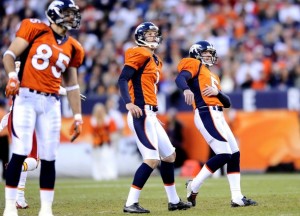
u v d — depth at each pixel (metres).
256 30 69.38
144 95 25.58
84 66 66.44
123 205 28.34
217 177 49.00
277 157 53.50
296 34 68.69
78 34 70.25
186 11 71.38
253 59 63.47
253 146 53.56
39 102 22.30
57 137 22.67
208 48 27.41
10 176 22.25
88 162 53.50
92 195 33.62
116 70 63.09
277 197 29.92
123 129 53.91
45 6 74.69
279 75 61.53
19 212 25.98
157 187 38.03
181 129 53.47
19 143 22.11
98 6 73.38
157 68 25.97
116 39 69.75
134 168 53.78
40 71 22.22
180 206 26.11
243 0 72.19
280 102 53.69
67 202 29.78
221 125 26.86
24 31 22.09
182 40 67.31
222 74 61.19
